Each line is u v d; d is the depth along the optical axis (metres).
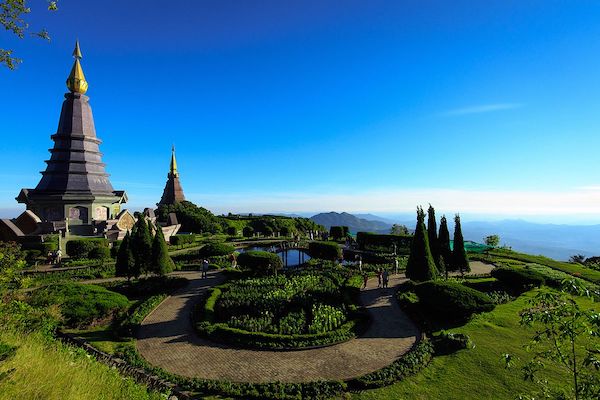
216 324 19.06
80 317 18.53
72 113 52.78
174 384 13.53
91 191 51.34
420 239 25.94
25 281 14.25
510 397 12.23
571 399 6.71
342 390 13.08
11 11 9.42
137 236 28.14
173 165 85.19
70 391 8.03
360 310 21.11
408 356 15.20
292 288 25.42
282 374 14.35
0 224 37.19
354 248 47.03
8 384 7.12
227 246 37.31
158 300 23.84
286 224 86.19
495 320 19.03
